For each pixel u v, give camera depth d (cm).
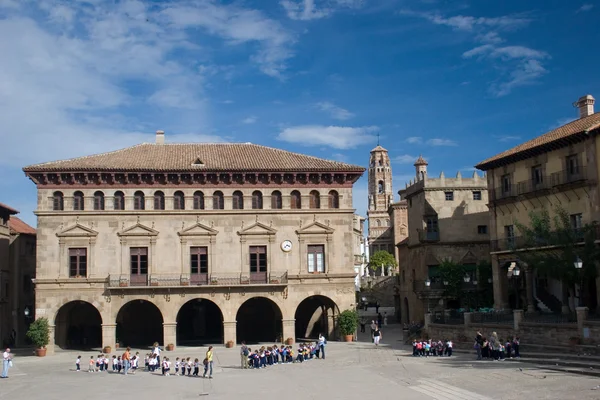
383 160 18488
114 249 6278
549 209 5778
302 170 6488
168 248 6328
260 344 6581
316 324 7131
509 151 6341
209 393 3762
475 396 3288
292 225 6488
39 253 6200
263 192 6500
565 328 4538
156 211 6334
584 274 4928
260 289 6341
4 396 3806
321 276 6431
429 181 7712
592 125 5281
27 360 5706
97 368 5034
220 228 6406
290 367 4888
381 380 4025
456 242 7650
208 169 6359
